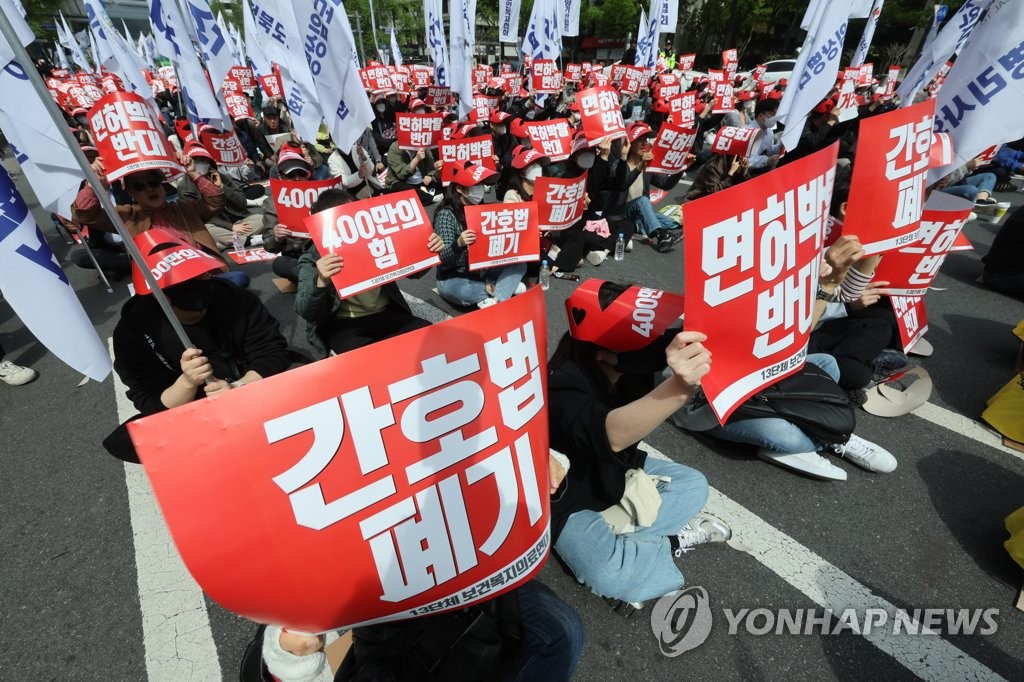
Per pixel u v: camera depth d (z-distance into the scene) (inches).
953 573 84.4
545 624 55.1
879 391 125.5
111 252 203.2
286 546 36.6
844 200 122.6
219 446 33.1
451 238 171.9
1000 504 97.7
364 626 46.8
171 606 80.4
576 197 192.5
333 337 125.9
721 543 89.6
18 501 101.3
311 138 186.1
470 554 44.1
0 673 72.4
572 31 415.2
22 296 65.2
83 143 277.9
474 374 42.0
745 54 1085.1
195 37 233.9
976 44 89.4
